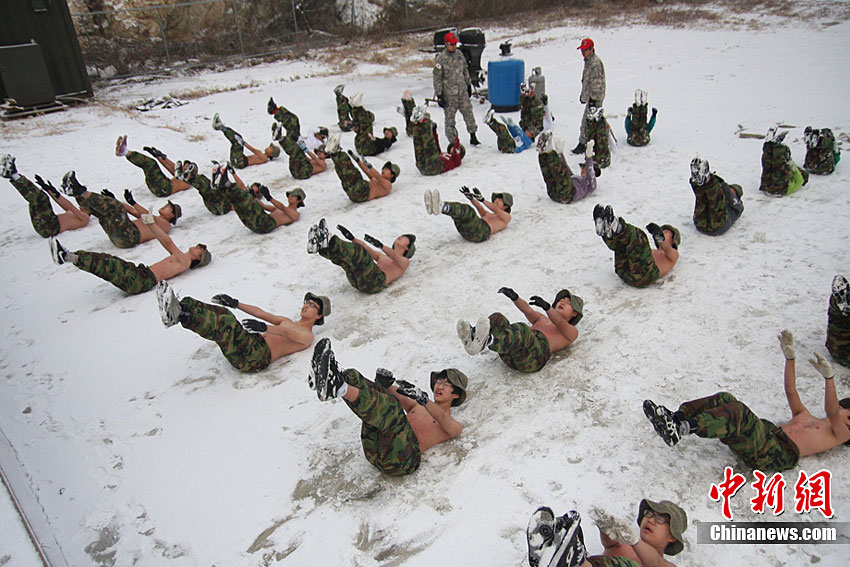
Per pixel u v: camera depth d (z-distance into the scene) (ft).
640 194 26.58
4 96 51.29
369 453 13.33
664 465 13.02
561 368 16.30
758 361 15.64
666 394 14.92
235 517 13.05
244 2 79.97
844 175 25.62
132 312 21.77
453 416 15.15
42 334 20.97
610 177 29.07
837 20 62.13
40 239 29.27
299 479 13.84
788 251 20.36
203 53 76.23
